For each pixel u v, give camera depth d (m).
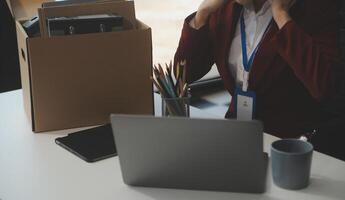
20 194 1.18
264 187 1.16
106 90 1.60
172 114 1.46
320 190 1.16
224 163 1.11
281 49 1.75
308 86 1.71
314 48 1.67
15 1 2.18
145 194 1.17
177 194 1.17
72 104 1.58
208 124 1.05
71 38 1.51
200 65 2.04
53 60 1.51
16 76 2.46
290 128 1.79
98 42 1.54
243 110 1.84
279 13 1.73
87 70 1.56
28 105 1.61
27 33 1.65
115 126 1.12
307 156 1.14
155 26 2.37
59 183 1.23
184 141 1.09
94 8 1.66
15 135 1.54
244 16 1.84
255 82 1.84
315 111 1.72
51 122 1.57
